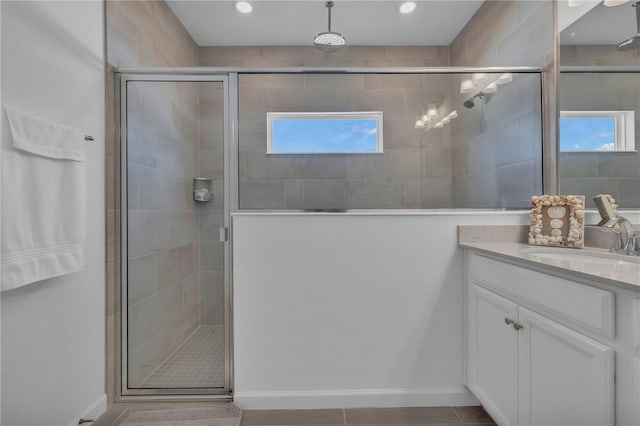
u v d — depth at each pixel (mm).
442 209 1972
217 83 1955
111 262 1892
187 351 1942
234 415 1734
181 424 1678
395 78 1983
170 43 2625
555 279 1140
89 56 1707
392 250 1831
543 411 1194
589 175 1659
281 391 1819
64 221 1374
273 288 1818
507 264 1429
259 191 1944
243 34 3008
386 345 1833
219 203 1950
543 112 1975
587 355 998
